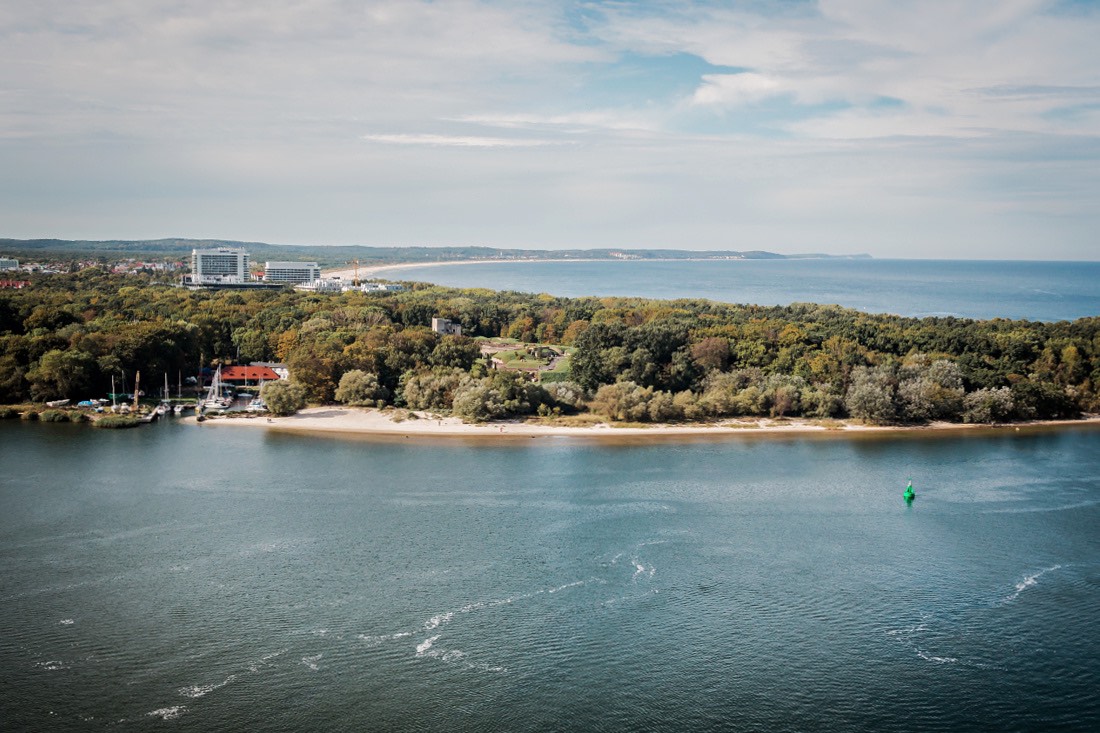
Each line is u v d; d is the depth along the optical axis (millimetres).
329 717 106938
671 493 194250
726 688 115000
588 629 129125
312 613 132250
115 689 111312
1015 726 108375
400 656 120688
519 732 105000
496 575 147250
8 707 106938
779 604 138625
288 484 196500
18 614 129625
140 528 165750
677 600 139000
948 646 126562
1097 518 179625
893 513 182000
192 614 131000
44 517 170375
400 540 162500
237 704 108875
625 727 106438
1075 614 136375
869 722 108625
